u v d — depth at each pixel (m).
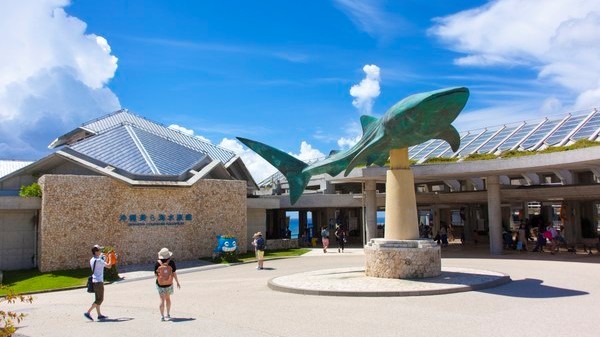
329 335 10.27
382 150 18.34
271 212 50.38
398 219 18.23
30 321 13.06
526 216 40.91
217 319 12.36
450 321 11.18
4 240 27.53
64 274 24.67
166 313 13.45
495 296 14.27
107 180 27.64
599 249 28.81
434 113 15.67
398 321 11.36
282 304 14.10
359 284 16.38
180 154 34.78
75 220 26.53
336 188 50.00
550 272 19.72
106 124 44.00
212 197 31.47
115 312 14.12
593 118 31.59
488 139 36.47
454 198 34.28
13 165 39.34
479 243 40.56
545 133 32.88
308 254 33.50
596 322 10.73
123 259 27.64
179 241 29.64
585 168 28.19
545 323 10.72
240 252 32.44
